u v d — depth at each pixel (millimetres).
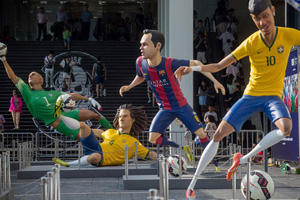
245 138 21297
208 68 8391
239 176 11789
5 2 32312
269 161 18484
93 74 22562
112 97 23000
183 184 11289
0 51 13000
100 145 14266
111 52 26109
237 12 27938
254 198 8430
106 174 13898
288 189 11344
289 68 15539
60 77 22703
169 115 10586
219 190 11141
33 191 11156
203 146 10891
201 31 24609
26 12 32469
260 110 8312
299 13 14086
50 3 32688
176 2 21656
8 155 9930
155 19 32438
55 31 28297
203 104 22906
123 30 30047
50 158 19406
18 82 13586
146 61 10391
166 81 10273
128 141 14297
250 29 27859
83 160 14000
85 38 29219
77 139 14039
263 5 7785
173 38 21672
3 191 9336
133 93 23578
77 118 14266
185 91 21328
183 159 11797
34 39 32438
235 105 8320
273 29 7953
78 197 10141
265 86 8141
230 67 23922
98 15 33094
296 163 15922
